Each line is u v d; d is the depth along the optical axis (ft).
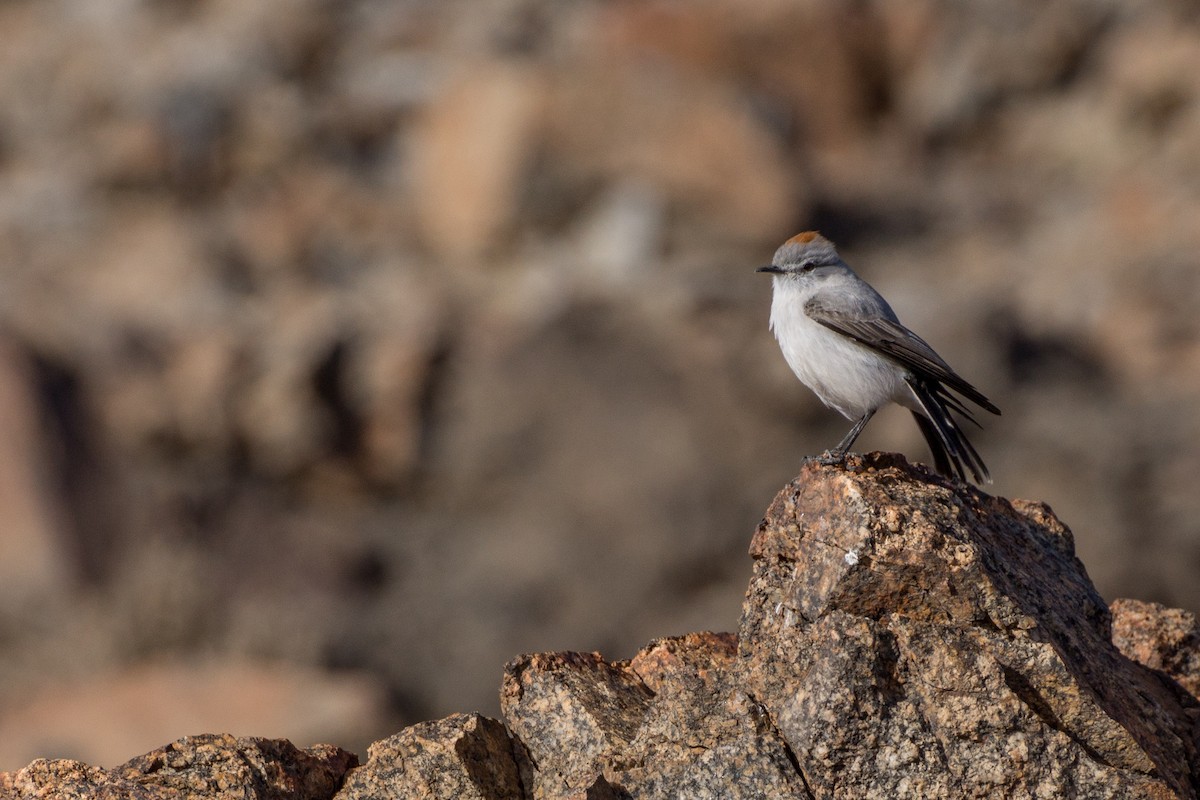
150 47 107.76
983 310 79.87
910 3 106.83
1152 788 16.42
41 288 83.61
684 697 18.26
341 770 19.26
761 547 18.76
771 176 89.20
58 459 67.82
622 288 81.66
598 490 69.77
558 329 76.74
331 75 108.17
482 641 62.75
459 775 18.33
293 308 84.23
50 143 100.94
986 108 106.32
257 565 67.26
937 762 16.44
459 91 95.50
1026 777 16.33
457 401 75.46
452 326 79.51
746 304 79.15
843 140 104.32
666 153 89.56
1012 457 70.54
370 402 74.79
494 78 94.48
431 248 92.84
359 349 76.54
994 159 104.32
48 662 57.06
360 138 102.22
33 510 65.05
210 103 100.01
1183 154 100.12
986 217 95.81
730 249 87.97
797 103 103.71
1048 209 97.55
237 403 73.72
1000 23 107.55
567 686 19.25
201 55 105.19
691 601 65.36
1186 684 22.35
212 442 73.46
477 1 116.88
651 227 87.40
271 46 106.63
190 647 58.59
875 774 16.48
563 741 18.92
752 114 91.76
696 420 71.36
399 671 61.52
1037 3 107.76
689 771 17.02
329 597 64.80
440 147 94.38
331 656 60.64
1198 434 70.54
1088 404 73.87
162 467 72.33
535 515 69.72
